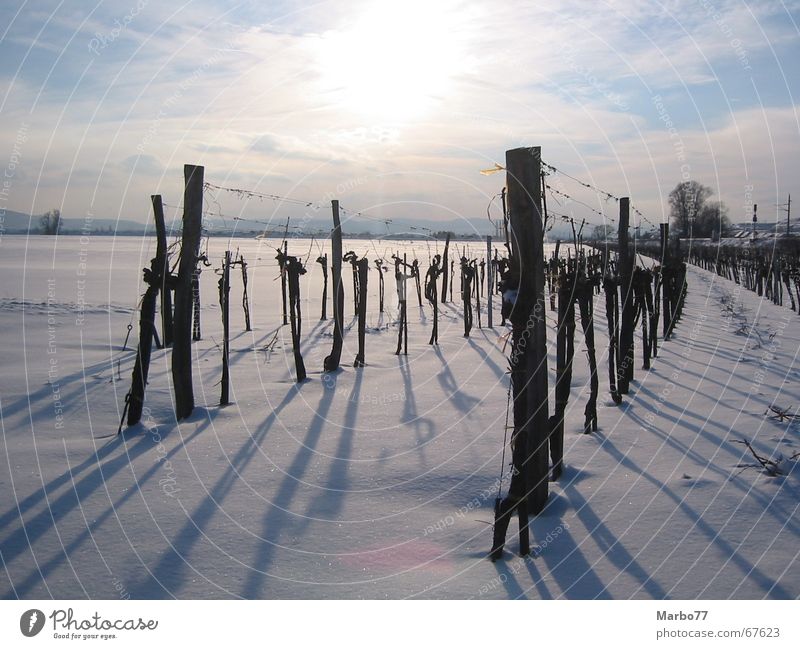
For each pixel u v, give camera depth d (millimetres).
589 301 6395
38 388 8391
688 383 8633
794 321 16188
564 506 4566
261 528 4305
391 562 3834
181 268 6992
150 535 4184
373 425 6859
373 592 3488
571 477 5160
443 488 5035
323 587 3553
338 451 5957
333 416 7230
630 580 3508
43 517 4457
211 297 24422
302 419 7094
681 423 6590
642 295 8992
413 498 4852
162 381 8852
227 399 7711
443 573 3691
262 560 3861
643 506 4469
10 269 34781
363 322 10461
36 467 5484
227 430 6668
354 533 4234
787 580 3434
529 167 4148
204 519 4441
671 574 3549
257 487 5059
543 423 4406
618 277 8516
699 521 4172
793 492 4566
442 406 7699
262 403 7832
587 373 9477
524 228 4195
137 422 6770
